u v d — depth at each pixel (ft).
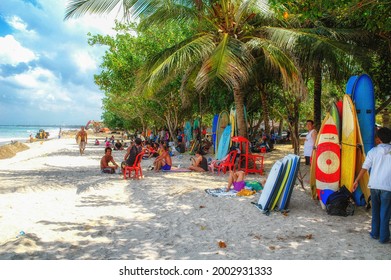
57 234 17.75
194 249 15.81
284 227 18.95
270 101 76.38
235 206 23.45
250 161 40.75
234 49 33.86
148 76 37.93
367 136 23.58
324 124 23.79
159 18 38.58
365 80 23.88
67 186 30.94
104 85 79.97
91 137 226.17
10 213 21.84
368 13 25.14
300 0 24.48
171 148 71.15
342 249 15.69
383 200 16.12
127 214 21.75
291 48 36.29
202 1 37.17
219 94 60.80
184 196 26.61
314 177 24.82
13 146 105.50
